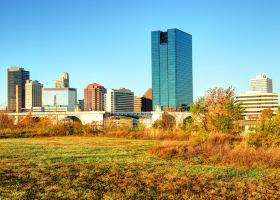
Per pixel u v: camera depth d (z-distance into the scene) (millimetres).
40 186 21328
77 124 76000
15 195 19016
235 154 32125
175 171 27109
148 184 22438
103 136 68250
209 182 23422
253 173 26734
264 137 35344
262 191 21203
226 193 20656
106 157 34625
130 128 77188
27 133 69688
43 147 44469
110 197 18969
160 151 37031
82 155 36125
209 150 34875
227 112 53500
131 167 28594
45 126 81312
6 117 93375
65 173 25516
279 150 32000
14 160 32031
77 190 20562
